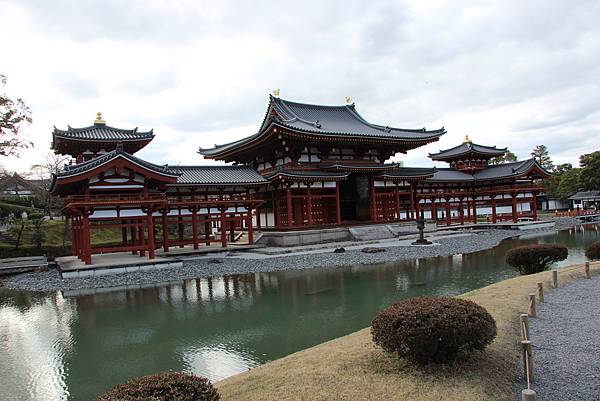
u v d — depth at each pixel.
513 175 62.97
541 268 22.47
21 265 36.41
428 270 27.39
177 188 40.34
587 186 93.06
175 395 6.26
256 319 17.75
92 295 23.70
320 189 49.81
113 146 41.50
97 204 30.06
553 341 10.70
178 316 18.73
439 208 68.44
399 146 56.19
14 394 11.30
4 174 62.00
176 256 37.00
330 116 60.38
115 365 13.22
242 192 44.44
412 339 8.43
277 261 32.69
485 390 7.89
